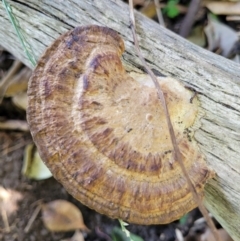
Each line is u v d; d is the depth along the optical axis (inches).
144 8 13.8
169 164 7.4
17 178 12.6
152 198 7.2
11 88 13.1
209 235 11.4
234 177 7.9
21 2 9.0
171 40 8.6
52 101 7.5
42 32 9.1
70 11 8.8
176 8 13.9
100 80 7.5
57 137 7.4
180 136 7.6
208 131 8.0
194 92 8.1
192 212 11.9
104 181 7.2
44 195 12.4
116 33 7.9
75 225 12.0
